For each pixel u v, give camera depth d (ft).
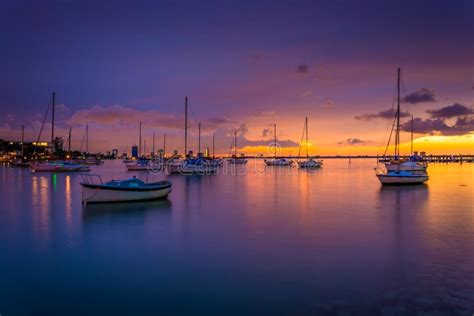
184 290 35.81
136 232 59.62
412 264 42.73
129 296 34.63
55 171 252.21
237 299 33.65
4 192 119.44
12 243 53.16
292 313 30.91
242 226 64.03
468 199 100.48
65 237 56.59
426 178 146.92
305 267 41.86
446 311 30.86
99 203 88.69
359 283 36.96
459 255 46.09
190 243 52.60
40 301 33.83
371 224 65.62
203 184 152.25
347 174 229.45
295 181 169.78
